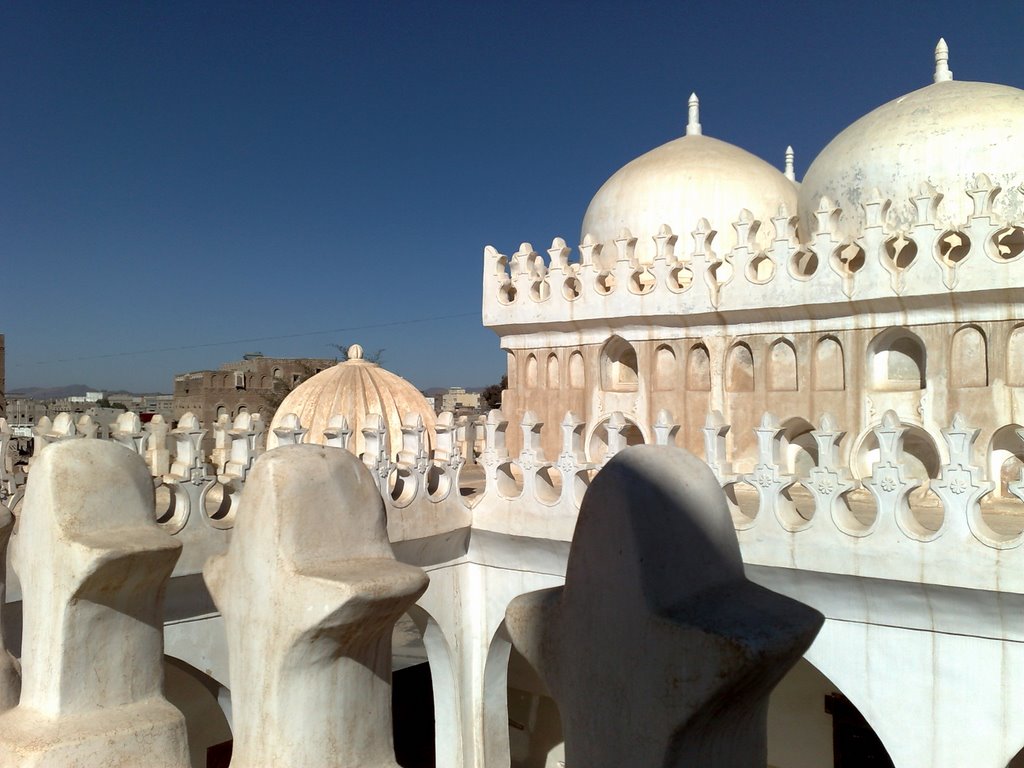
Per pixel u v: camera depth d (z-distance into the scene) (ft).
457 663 55.88
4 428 48.70
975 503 38.17
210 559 18.54
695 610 12.57
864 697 41.75
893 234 55.62
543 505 52.08
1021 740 37.76
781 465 44.39
